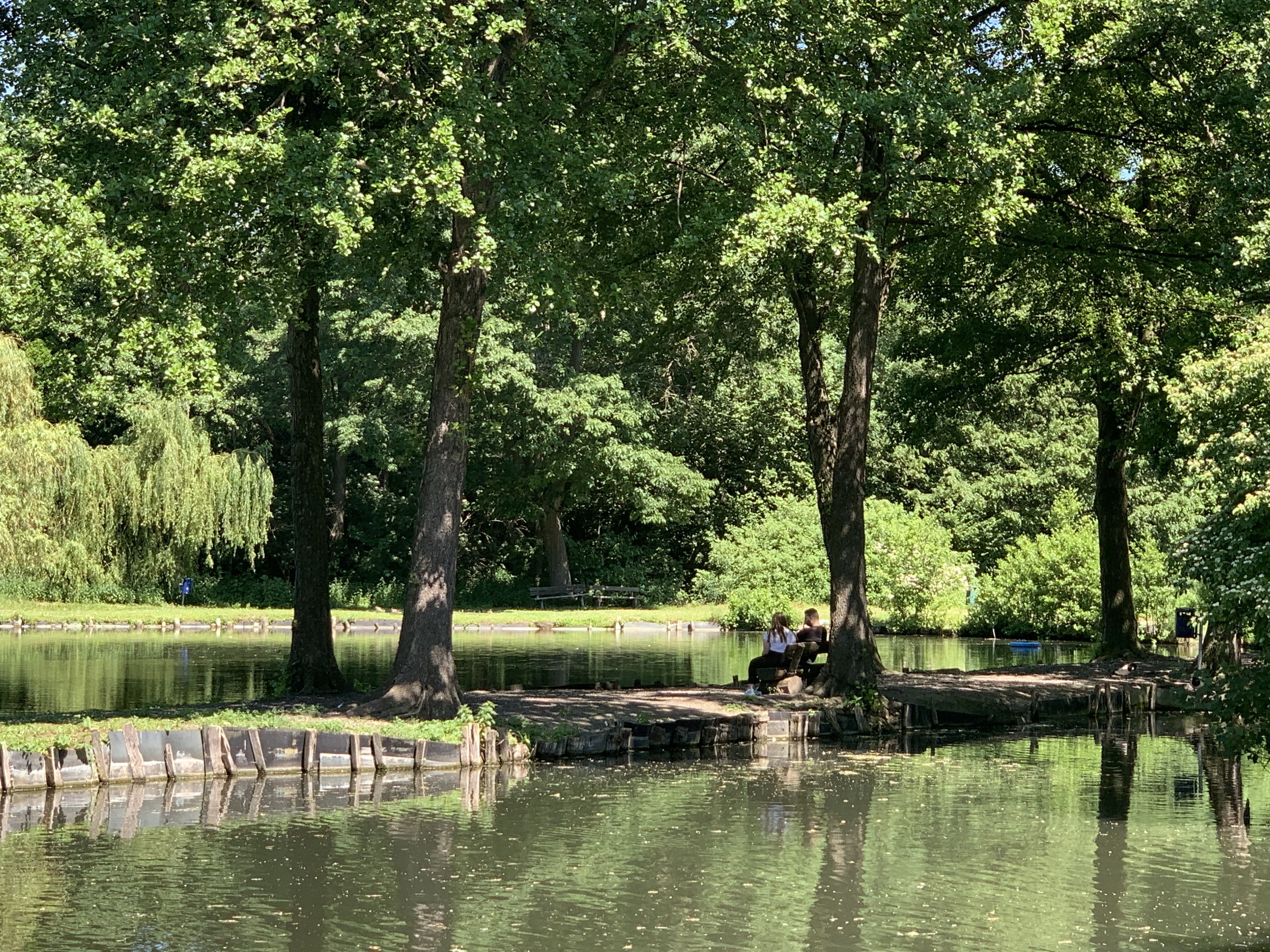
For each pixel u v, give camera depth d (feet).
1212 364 49.65
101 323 48.34
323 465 64.80
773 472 175.11
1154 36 61.21
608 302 68.90
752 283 79.77
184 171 47.37
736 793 45.44
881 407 163.32
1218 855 36.68
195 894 30.50
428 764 49.14
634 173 58.65
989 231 59.06
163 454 126.52
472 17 48.08
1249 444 43.09
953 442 101.09
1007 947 27.78
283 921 28.60
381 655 104.37
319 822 38.93
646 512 168.45
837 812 42.14
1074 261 72.02
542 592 175.83
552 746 52.80
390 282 147.13
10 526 77.82
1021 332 88.02
